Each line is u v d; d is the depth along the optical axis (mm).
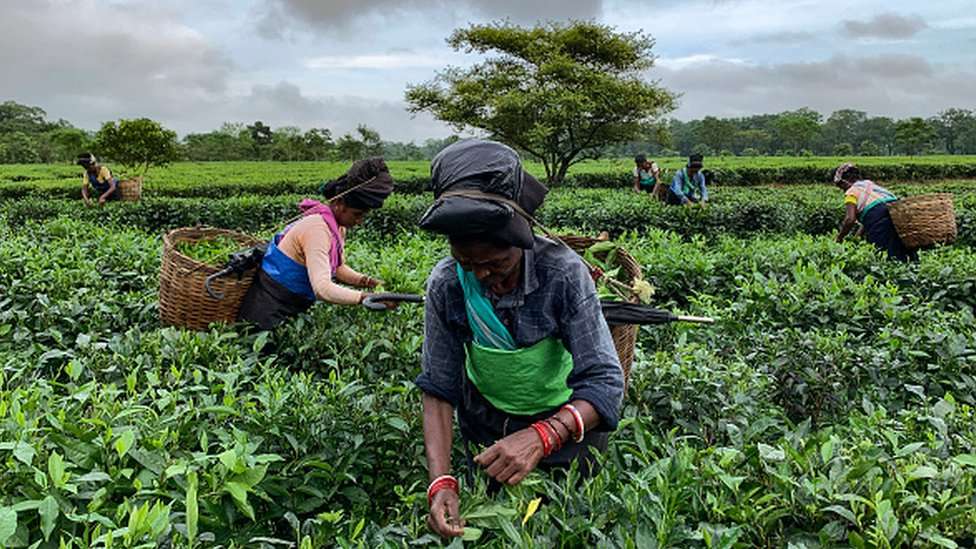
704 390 3635
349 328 4246
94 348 3807
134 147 21141
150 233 14070
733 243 8133
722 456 2482
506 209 2188
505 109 23391
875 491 2191
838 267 6582
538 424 2277
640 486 2207
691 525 2205
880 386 4285
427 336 2648
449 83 24250
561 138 25344
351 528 2383
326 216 4375
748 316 5445
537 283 2459
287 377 3711
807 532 2158
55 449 2486
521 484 2277
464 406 2768
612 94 23109
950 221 8023
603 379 2398
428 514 2275
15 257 6223
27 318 4809
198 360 3807
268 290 4465
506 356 2521
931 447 2602
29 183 23797
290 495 2775
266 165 47531
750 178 36812
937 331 4621
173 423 2814
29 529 2271
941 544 1991
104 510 2291
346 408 3143
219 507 2449
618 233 12688
